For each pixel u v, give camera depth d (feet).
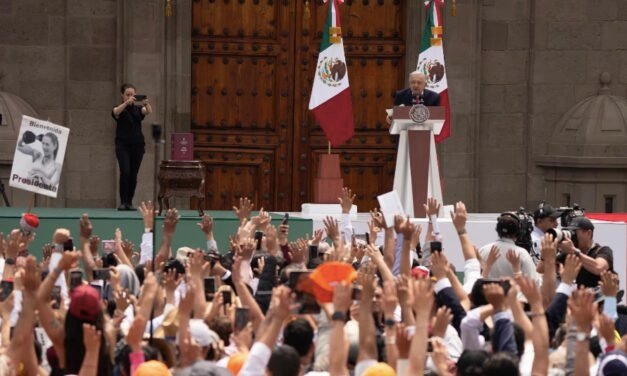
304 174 156.87
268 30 155.74
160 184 118.83
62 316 58.80
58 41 150.61
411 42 153.99
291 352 51.93
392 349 55.21
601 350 62.34
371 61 155.84
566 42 155.74
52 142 92.79
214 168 155.53
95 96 150.92
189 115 152.56
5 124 144.66
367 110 156.15
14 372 51.98
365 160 156.35
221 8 154.40
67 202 150.71
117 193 151.23
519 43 156.15
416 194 119.55
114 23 151.23
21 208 129.90
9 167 143.74
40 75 150.51
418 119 119.03
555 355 58.29
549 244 70.03
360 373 53.98
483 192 156.56
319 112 127.54
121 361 54.29
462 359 53.26
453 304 64.49
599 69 155.74
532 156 156.25
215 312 61.41
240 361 55.21
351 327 59.11
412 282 58.80
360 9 155.63
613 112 151.84
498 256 77.92
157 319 64.69
